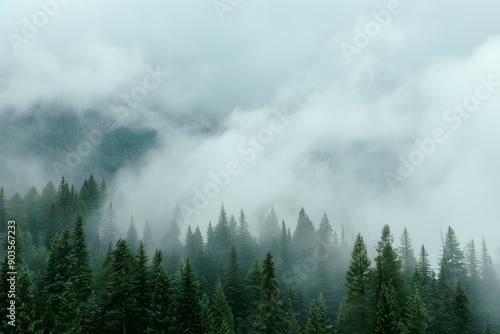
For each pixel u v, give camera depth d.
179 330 49.81
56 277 57.69
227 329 59.56
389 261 57.00
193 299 51.75
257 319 55.12
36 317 48.56
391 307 49.38
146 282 54.84
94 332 49.91
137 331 51.31
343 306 54.81
